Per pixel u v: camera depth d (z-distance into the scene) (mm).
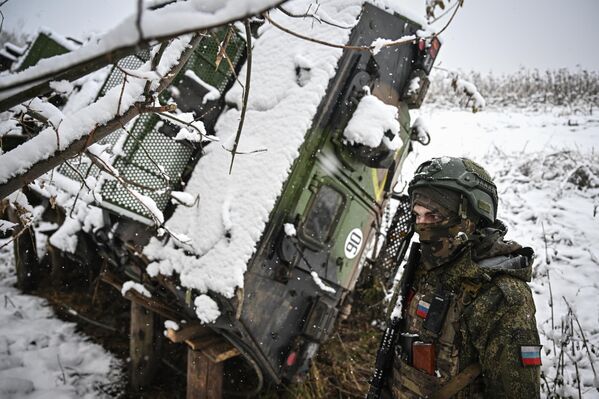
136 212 2539
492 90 13445
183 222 2607
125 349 3547
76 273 4359
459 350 1323
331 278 2920
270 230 2398
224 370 3311
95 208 2811
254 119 2713
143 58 2693
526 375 1155
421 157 7836
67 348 3432
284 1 539
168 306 2967
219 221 2445
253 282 2396
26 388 2828
